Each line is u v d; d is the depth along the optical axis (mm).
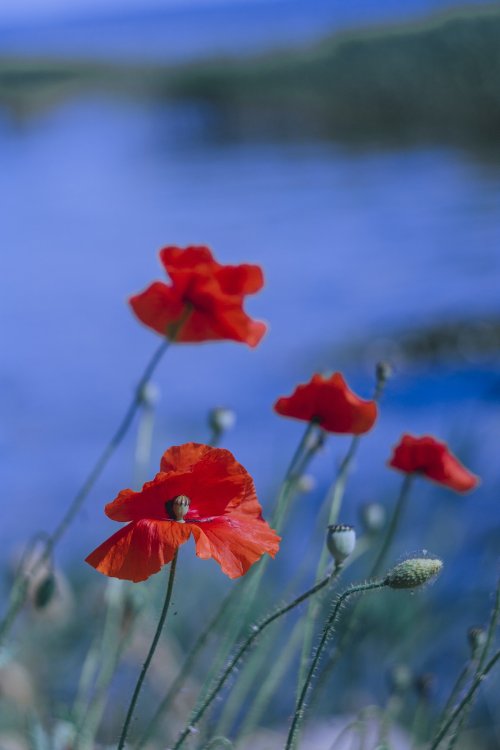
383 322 17281
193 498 2420
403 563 2393
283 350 16734
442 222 24562
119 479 12078
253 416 13867
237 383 15523
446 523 7609
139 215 29500
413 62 45344
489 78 42281
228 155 40812
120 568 2270
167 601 2342
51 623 5129
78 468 12438
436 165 33781
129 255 24797
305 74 52531
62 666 5371
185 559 6828
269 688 3764
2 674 4348
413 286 19219
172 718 4824
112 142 48938
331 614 2492
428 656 5980
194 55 82188
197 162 39719
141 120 57719
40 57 88062
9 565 4996
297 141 43344
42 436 13727
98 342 18281
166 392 15336
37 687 4895
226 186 33250
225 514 2432
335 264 21703
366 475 10555
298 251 23266
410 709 5406
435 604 6414
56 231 28344
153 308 3736
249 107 53500
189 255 3709
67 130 56062
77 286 22281
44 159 44500
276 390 15031
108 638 4461
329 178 32969
